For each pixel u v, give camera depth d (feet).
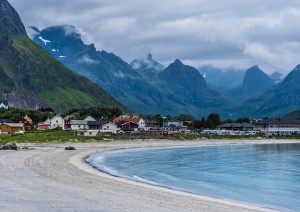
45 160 270.67
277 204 158.30
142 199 135.54
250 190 192.85
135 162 325.21
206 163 331.57
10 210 107.45
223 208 129.49
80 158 317.01
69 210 111.14
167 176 239.30
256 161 354.54
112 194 142.41
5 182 158.10
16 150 362.94
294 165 321.11
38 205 115.65
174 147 565.94
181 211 119.14
